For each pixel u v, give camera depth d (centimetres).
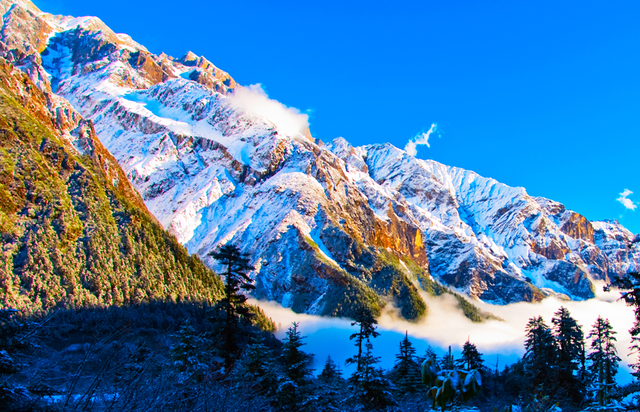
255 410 2552
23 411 1703
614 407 2759
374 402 4669
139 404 1859
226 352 4338
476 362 8275
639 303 3338
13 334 1892
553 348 7144
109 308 9825
